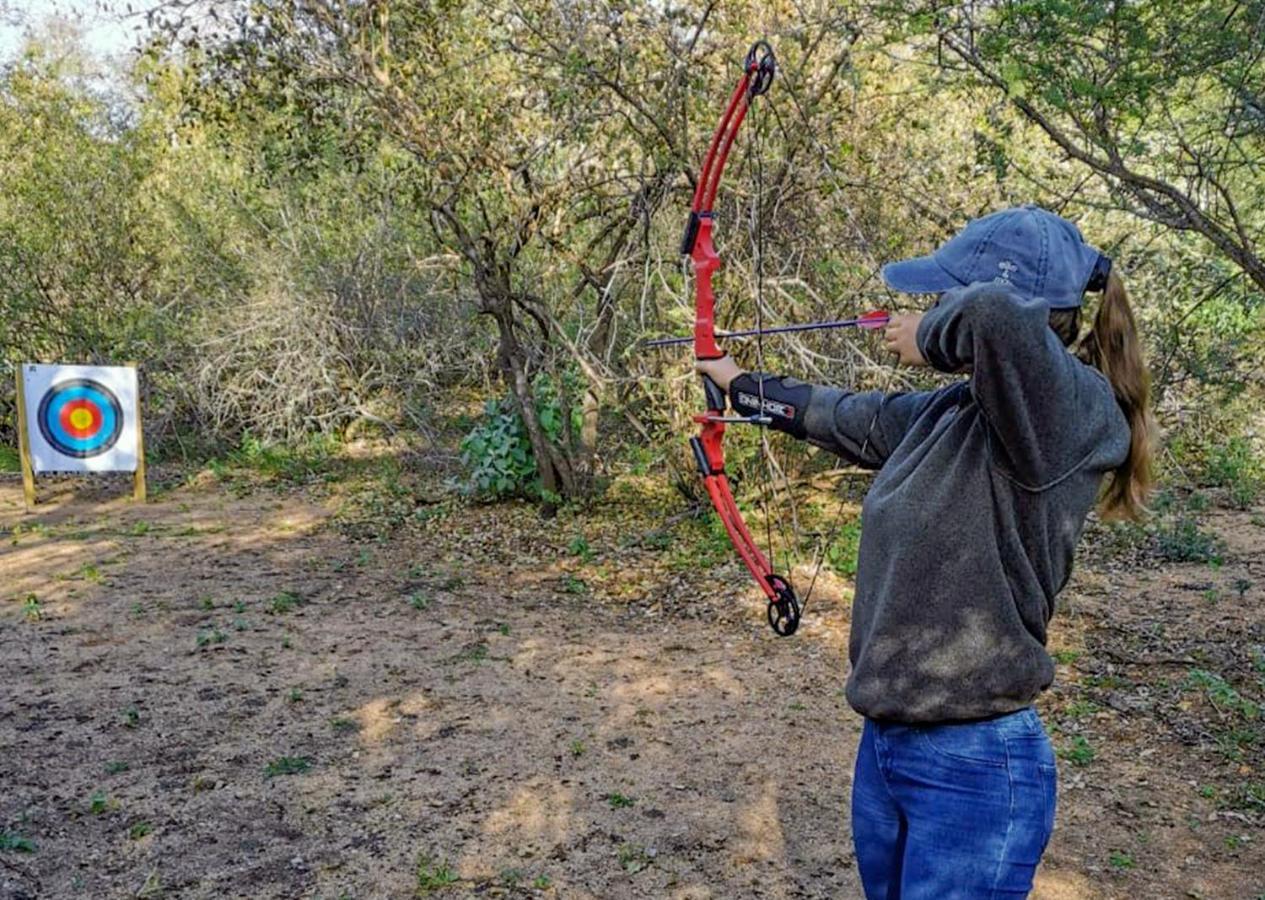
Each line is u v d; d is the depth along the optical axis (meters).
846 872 3.31
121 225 11.20
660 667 5.15
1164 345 7.13
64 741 4.21
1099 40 4.68
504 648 5.40
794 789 3.86
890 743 1.71
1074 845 3.46
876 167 7.33
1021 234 1.65
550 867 3.33
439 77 7.21
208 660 5.15
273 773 3.95
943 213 7.06
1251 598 6.18
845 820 3.63
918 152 7.39
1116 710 4.58
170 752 4.12
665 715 4.54
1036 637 1.67
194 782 3.87
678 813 3.68
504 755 4.12
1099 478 1.65
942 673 1.63
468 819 3.63
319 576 6.73
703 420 2.28
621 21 6.82
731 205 7.11
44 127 11.30
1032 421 1.53
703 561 7.01
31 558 7.11
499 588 6.55
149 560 7.07
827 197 7.07
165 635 5.52
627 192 7.59
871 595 1.71
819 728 4.41
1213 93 5.59
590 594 6.45
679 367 7.37
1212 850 3.44
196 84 7.80
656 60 6.90
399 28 7.21
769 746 4.23
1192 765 4.05
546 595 6.42
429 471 9.98
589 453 8.26
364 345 10.93
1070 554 1.66
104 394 8.93
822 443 1.98
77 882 3.22
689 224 2.38
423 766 4.02
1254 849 3.44
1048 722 4.46
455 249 8.33
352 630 5.65
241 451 10.90
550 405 8.24
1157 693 4.77
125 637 5.48
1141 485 1.72
